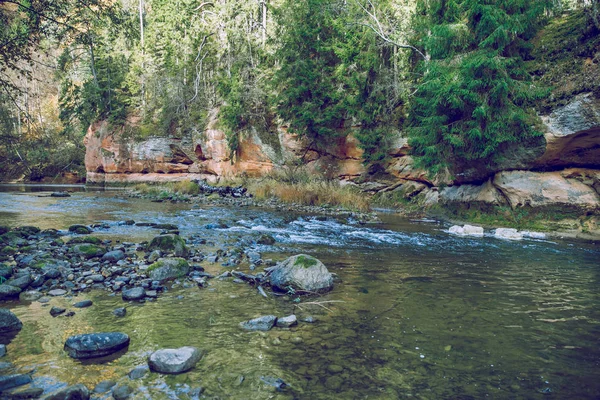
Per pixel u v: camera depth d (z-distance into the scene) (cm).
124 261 701
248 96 2933
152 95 3897
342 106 2433
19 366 323
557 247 1009
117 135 3884
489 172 1536
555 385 321
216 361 349
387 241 1062
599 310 513
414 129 1709
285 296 554
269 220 1455
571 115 1229
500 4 1368
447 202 1784
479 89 1388
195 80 3766
